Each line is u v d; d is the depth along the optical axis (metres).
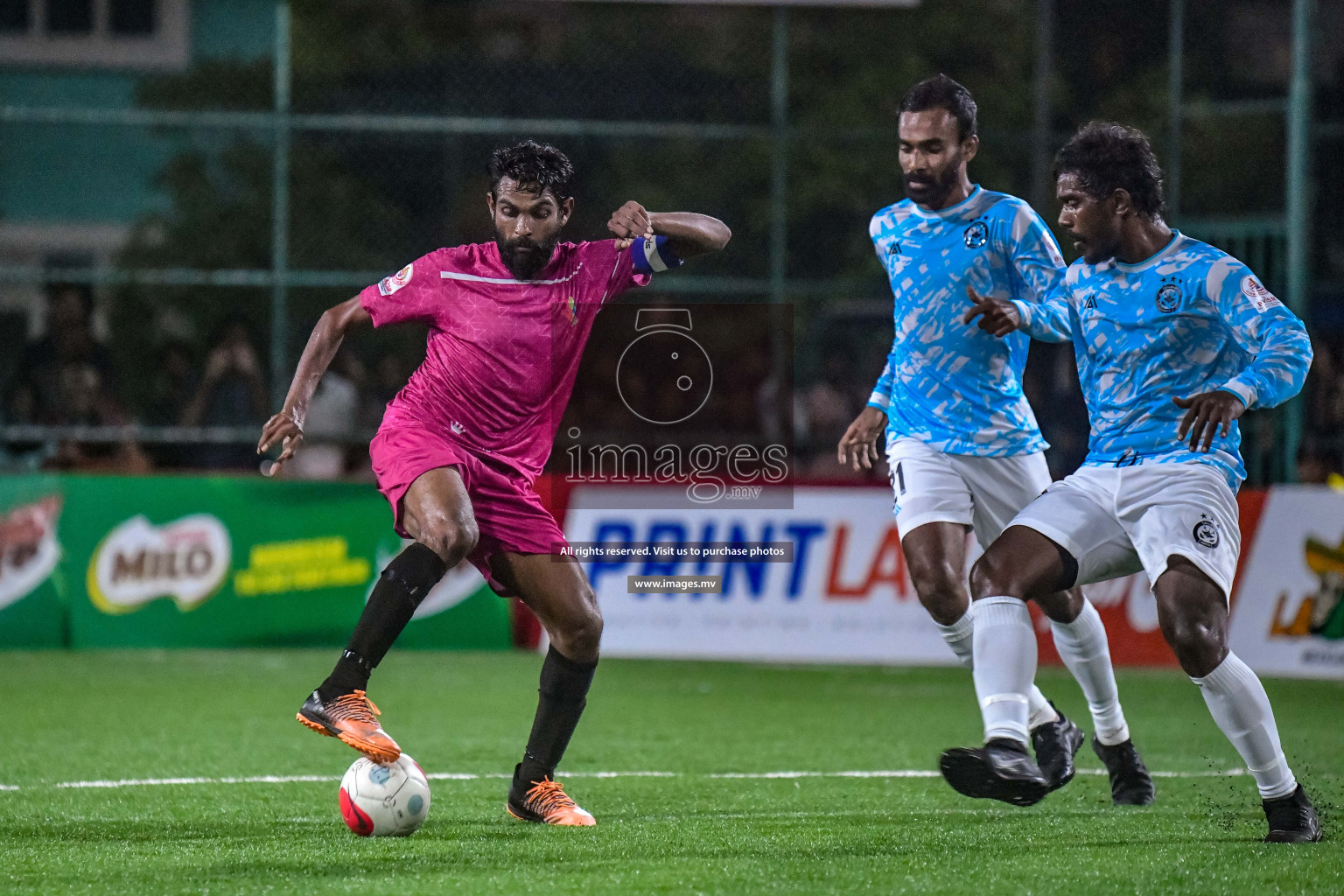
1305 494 34.12
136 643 36.19
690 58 53.31
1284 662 34.00
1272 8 51.12
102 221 54.19
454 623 36.97
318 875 13.81
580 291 16.52
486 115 54.00
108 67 53.88
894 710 29.61
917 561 18.45
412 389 16.61
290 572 36.50
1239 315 15.43
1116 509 15.89
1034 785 14.46
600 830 16.33
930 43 52.22
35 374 39.22
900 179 50.16
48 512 36.09
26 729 25.62
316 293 40.62
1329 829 16.53
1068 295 16.72
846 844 15.39
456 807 18.16
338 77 54.09
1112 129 16.12
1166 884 13.38
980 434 18.81
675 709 29.55
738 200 51.34
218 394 39.41
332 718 15.14
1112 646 35.44
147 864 14.36
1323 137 41.69
